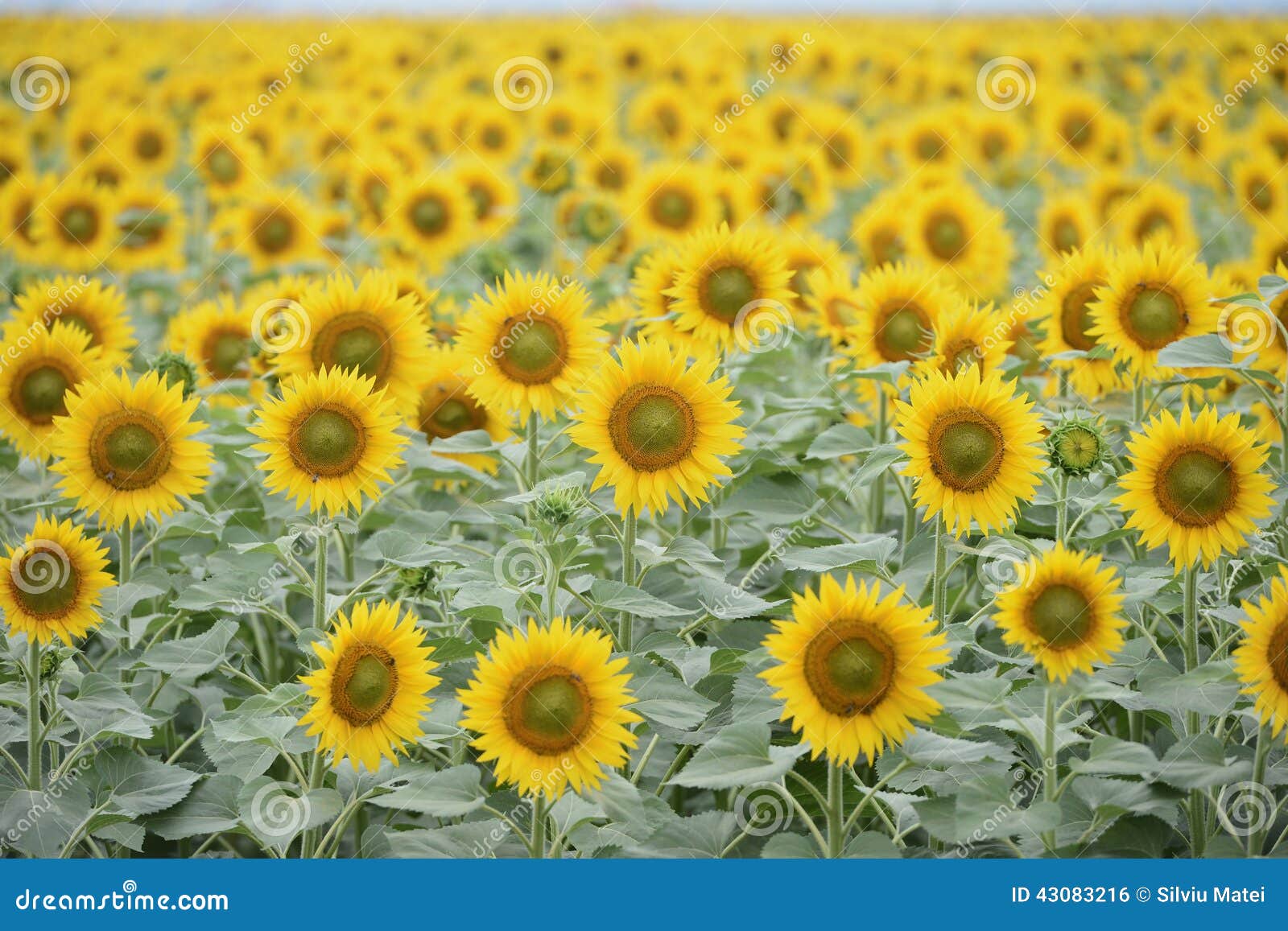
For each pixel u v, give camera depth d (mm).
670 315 4453
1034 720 3105
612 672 2895
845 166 9414
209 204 8672
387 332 4082
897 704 2822
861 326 4598
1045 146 10250
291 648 4473
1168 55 14969
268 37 14266
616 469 3430
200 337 5180
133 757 3391
